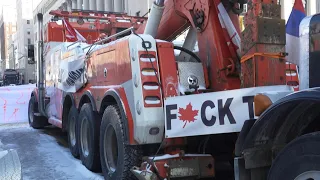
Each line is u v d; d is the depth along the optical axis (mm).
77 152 6770
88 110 5887
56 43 8789
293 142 2580
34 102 10867
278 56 3699
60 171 6023
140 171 4164
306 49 2885
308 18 2902
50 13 9062
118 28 9062
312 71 2836
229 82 4574
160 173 4070
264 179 3041
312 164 2441
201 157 4242
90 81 5887
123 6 29766
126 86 4484
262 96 2920
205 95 3619
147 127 4180
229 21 4656
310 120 2912
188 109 3703
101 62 5371
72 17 9172
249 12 3758
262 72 3650
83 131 6375
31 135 9992
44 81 9469
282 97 2846
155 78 4305
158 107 4242
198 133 3623
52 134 10172
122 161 4488
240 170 2963
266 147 3025
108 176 4980
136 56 4312
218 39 4664
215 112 3533
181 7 5191
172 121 3799
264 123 2844
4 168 3016
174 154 4176
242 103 3402
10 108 12711
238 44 4574
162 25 5676
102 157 5168
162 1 5492
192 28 5496
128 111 4379
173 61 4438
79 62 6402
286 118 2836
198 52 5066
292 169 2578
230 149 4559
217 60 4652
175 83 4367
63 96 7477
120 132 4527
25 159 6949
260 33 3639
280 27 3715
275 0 3717
